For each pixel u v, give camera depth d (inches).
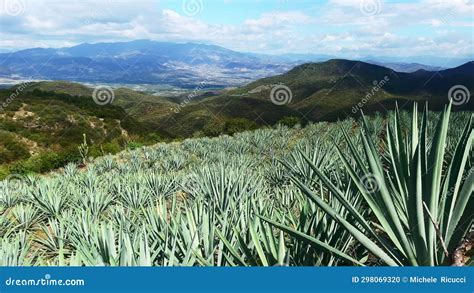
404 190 102.9
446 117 95.4
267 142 654.5
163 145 895.1
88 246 130.3
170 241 130.3
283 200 215.9
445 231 97.9
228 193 229.6
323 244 93.0
